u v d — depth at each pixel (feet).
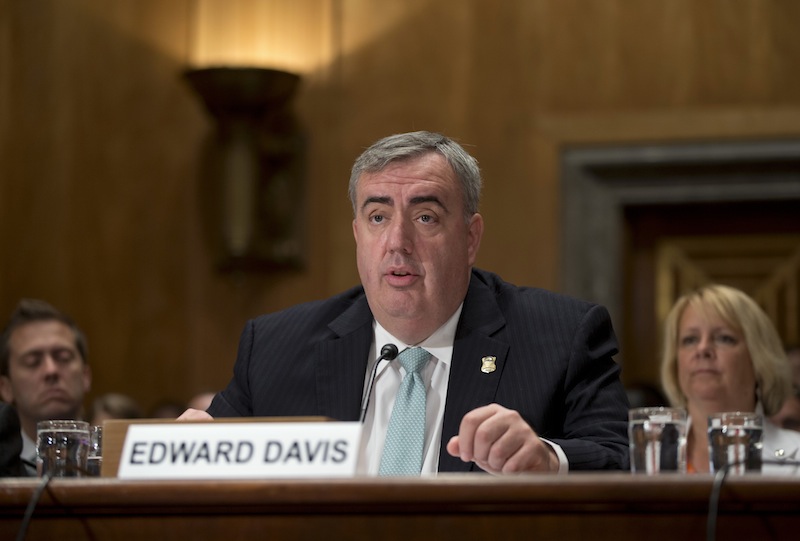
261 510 15.96
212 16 52.54
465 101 52.75
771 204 53.21
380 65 53.31
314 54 53.52
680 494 14.89
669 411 17.71
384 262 23.16
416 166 23.40
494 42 52.90
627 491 14.98
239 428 16.84
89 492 16.11
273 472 16.43
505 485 15.23
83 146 54.60
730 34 51.39
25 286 54.13
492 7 53.01
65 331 35.88
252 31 52.60
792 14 51.08
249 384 24.84
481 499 15.28
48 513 16.44
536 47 52.65
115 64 54.60
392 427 22.80
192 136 54.19
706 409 33.04
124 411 45.62
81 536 16.40
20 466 27.27
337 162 53.16
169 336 53.67
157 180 54.29
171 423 17.07
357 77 53.36
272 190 53.01
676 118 51.29
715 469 17.71
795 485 14.61
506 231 52.21
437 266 23.20
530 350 23.70
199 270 53.83
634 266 54.24
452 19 53.16
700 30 51.57
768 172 51.13
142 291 54.03
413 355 23.61
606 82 52.06
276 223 52.85
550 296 24.85
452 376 23.40
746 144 50.93
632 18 52.06
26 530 16.21
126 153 54.44
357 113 53.21
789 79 50.93
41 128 54.70
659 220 54.03
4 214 54.44
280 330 25.32
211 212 53.88
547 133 52.19
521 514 15.48
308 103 53.47
